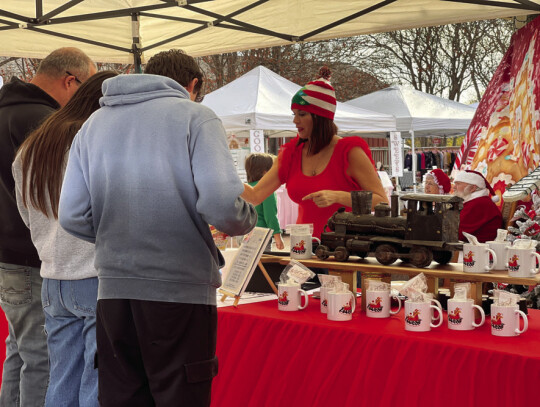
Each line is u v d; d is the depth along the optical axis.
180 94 2.08
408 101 14.48
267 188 3.46
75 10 5.83
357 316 2.51
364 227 2.60
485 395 1.98
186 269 1.95
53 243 2.36
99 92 2.41
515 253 2.24
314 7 5.40
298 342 2.39
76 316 2.42
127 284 1.95
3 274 2.76
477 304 2.33
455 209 2.45
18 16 5.62
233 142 11.85
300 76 22.48
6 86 2.76
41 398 2.78
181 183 1.94
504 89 5.30
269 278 2.87
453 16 5.07
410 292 2.26
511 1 4.76
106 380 2.02
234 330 2.58
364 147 3.21
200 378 1.95
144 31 6.34
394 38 23.22
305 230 2.77
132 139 1.98
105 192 2.00
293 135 14.10
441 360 2.07
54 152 2.31
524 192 3.58
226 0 5.49
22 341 2.78
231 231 1.95
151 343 1.93
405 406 2.12
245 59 22.12
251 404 2.46
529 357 1.92
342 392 2.26
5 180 2.68
